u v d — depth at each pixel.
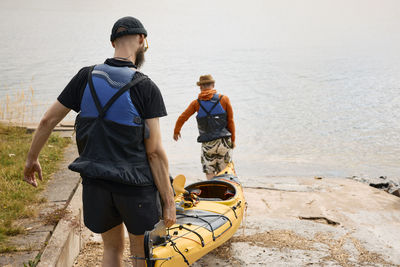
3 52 70.31
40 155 6.66
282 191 7.61
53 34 120.25
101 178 2.22
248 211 6.32
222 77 50.88
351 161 14.45
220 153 6.31
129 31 2.44
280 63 67.31
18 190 4.89
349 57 73.81
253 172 12.12
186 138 18.73
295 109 29.59
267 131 21.69
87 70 2.41
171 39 126.94
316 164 13.51
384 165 13.80
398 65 60.22
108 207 2.34
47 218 4.07
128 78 2.29
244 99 34.88
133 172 2.26
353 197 7.25
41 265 3.26
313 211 6.35
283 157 15.03
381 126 22.86
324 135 20.56
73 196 4.90
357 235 5.28
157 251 3.13
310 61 69.38
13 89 33.81
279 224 5.57
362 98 34.53
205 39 127.81
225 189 5.28
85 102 2.31
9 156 6.55
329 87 41.84
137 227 2.32
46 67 52.34
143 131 2.30
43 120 2.42
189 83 43.81
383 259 4.55
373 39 119.75
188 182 8.38
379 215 6.29
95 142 2.25
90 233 4.82
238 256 4.50
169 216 2.45
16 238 3.68
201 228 3.95
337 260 4.47
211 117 6.20
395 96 35.12
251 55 81.56
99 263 4.11
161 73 53.41
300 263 4.36
